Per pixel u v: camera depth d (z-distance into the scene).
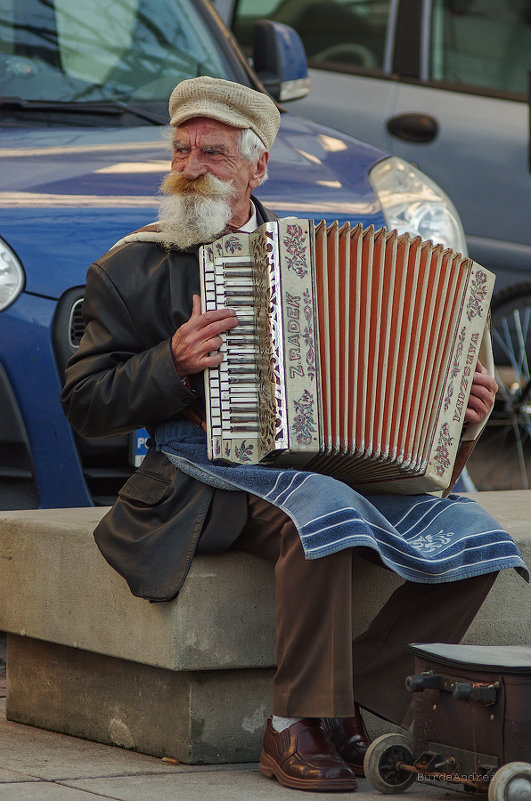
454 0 25.84
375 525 10.14
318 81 25.44
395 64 25.52
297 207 15.82
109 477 14.81
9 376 14.47
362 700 10.48
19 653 12.62
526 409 24.02
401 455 10.70
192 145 11.05
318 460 10.70
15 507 14.42
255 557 10.71
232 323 10.33
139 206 15.26
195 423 10.85
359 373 10.41
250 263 10.41
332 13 26.14
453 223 17.08
